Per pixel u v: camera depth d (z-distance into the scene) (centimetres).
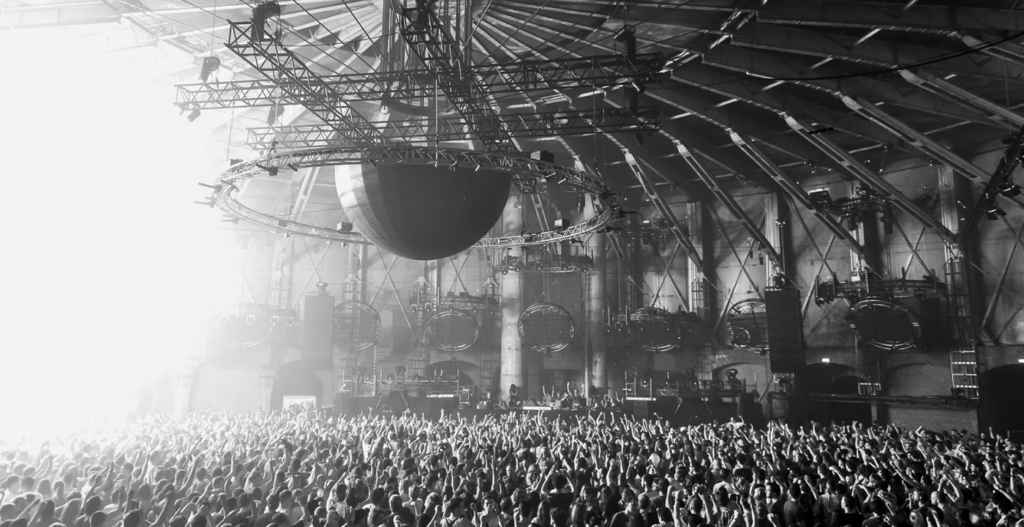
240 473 1438
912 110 3112
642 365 4262
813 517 1099
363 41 2345
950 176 3519
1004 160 2405
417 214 2005
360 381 4244
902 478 1422
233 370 4184
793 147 3534
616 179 4344
